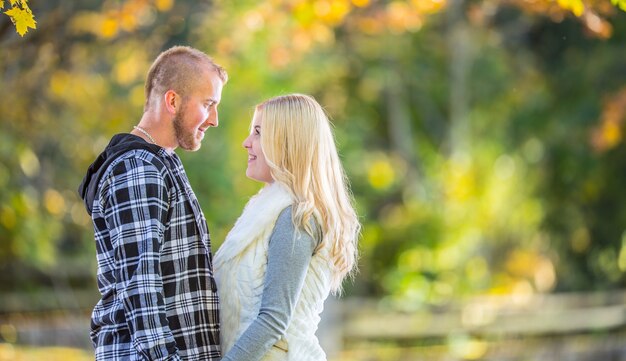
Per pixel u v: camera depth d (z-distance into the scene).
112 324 3.95
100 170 3.98
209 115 4.23
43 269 13.80
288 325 3.93
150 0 9.68
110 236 3.91
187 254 4.02
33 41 9.62
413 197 19.89
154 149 4.00
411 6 12.08
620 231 17.88
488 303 14.71
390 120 21.23
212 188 14.25
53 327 11.82
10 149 12.39
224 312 4.08
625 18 16.17
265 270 4.02
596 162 17.77
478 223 18.62
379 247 18.06
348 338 13.06
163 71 4.16
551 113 19.02
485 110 20.41
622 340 13.45
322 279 4.08
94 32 11.02
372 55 19.72
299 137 4.09
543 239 18.78
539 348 13.45
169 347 3.79
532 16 17.86
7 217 12.47
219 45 12.27
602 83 17.88
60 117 13.52
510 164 19.77
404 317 13.36
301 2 9.47
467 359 13.08
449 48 19.67
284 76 15.58
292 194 4.05
